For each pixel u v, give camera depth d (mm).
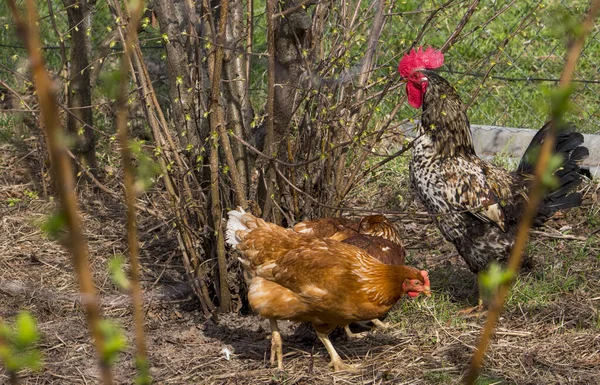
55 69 8086
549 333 4309
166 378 3947
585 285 4844
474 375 1187
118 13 3959
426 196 4602
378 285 3676
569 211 5895
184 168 4289
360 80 4312
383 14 4250
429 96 4438
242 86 4289
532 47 8164
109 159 6527
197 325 4559
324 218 4492
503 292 1186
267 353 4215
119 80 1053
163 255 5410
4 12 7145
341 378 3912
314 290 3684
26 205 5977
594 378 3807
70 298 4801
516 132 6602
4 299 4762
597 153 6262
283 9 4090
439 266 5277
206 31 4047
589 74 7742
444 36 8094
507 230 4543
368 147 4359
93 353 4180
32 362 1027
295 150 4484
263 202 4562
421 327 4445
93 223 5773
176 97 4340
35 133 6988
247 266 4027
